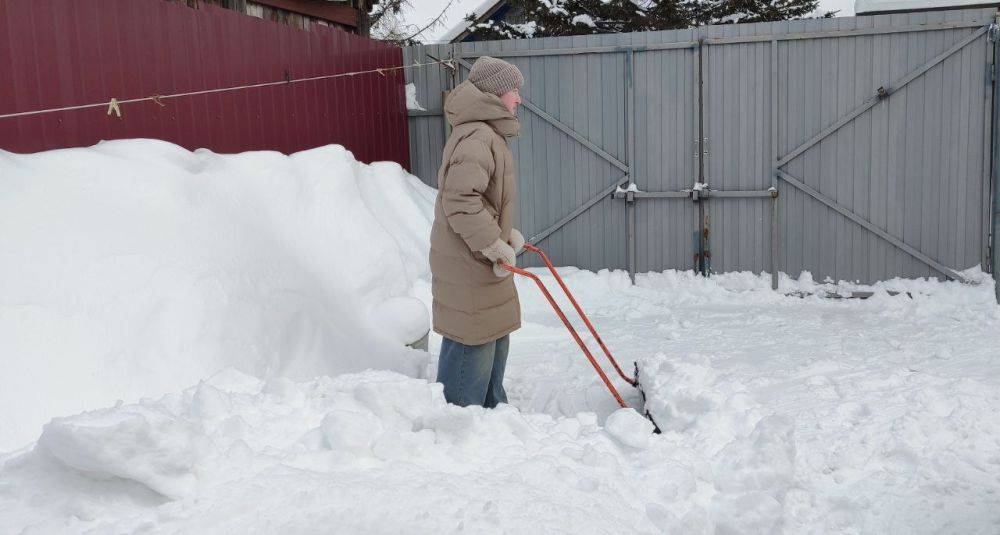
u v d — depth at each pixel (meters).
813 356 4.55
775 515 2.06
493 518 1.67
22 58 3.32
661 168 6.61
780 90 6.31
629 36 6.51
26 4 3.35
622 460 2.24
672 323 5.62
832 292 6.33
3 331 2.57
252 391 2.43
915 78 6.09
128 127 3.89
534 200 6.86
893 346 4.68
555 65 6.67
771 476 2.19
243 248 3.60
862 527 2.22
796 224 6.45
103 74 3.74
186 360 2.95
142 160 3.47
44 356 2.61
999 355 4.29
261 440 1.99
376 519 1.62
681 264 6.69
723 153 6.48
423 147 7.27
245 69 4.83
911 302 5.96
